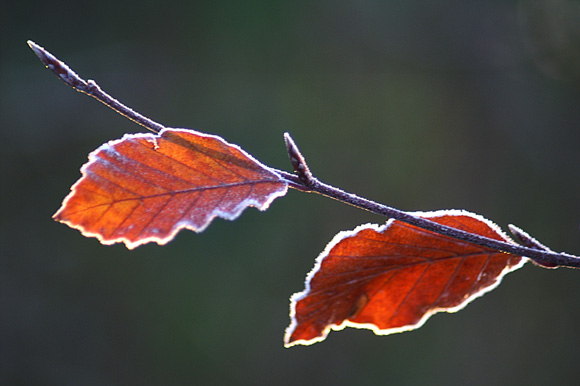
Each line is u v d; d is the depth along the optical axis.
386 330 0.47
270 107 3.57
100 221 0.44
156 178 0.44
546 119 3.67
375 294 0.47
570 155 3.54
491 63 3.79
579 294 3.07
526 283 3.12
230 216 0.44
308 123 3.56
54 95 3.20
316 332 0.47
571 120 3.59
